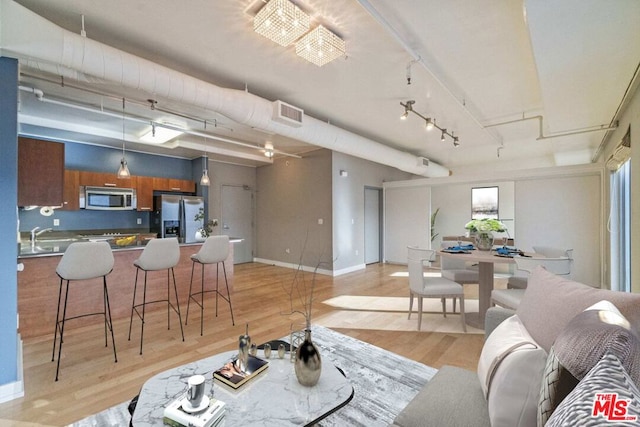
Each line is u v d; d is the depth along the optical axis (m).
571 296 1.28
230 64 2.95
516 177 5.73
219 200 7.10
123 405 1.91
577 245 5.18
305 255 6.66
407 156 6.03
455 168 8.48
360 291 4.82
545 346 1.22
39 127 4.45
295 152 6.66
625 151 3.42
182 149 5.86
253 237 7.81
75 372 2.31
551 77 2.48
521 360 1.03
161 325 3.30
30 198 3.11
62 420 1.77
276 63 2.93
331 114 4.38
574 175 5.21
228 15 2.23
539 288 1.50
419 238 7.12
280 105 3.45
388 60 2.86
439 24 2.33
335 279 5.73
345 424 1.71
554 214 5.39
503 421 0.99
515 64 2.93
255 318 3.54
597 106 3.16
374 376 2.23
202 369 1.60
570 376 0.82
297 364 1.43
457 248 3.64
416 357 2.55
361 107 4.09
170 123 4.68
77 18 2.26
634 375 0.71
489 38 2.52
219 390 1.40
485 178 6.12
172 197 5.99
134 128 4.86
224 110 3.12
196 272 4.24
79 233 5.37
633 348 0.75
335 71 3.08
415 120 4.62
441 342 2.86
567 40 1.96
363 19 2.28
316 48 2.51
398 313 3.73
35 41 1.98
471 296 4.50
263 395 1.36
